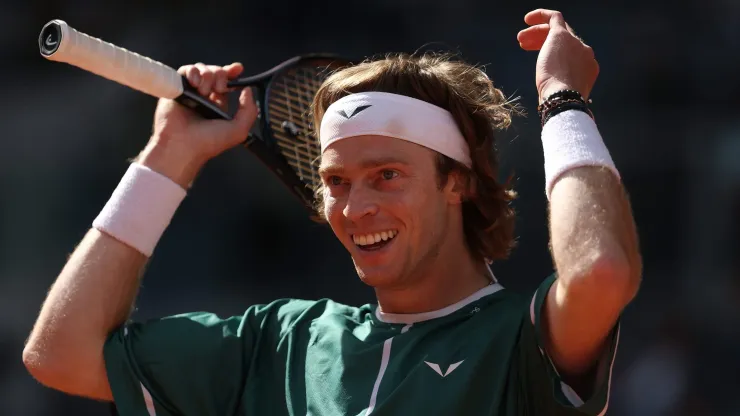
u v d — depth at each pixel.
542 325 8.81
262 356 10.45
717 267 42.12
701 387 36.19
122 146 43.78
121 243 10.41
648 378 36.28
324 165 9.66
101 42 9.98
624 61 44.31
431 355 9.32
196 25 45.00
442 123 9.72
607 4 44.53
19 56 44.81
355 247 9.63
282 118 11.62
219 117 11.12
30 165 43.41
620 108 44.19
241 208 43.97
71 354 10.08
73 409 36.72
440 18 44.69
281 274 43.62
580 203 8.51
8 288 41.28
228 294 43.00
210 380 10.27
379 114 9.48
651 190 43.59
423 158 9.58
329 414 9.45
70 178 43.41
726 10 43.97
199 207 43.78
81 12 44.75
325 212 9.81
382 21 45.22
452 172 9.80
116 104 44.06
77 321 10.13
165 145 10.80
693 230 42.81
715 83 43.91
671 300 41.06
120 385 10.02
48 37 9.73
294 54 45.22
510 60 43.53
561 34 9.73
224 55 44.94
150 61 10.48
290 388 9.95
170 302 42.31
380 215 9.44
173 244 43.34
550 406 8.70
